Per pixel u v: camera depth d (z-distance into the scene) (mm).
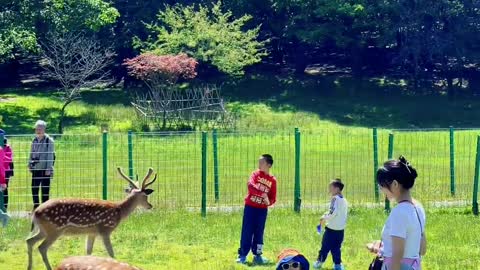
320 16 49500
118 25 52125
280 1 50344
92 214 12477
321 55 60312
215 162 18750
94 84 42969
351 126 41469
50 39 43375
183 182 21156
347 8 48219
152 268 12961
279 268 8195
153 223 16250
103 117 40812
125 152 26469
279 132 30734
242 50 47438
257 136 32156
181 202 18391
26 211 17297
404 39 51688
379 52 57469
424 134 33125
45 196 16609
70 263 7613
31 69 55438
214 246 14617
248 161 25312
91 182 20922
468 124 43844
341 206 12641
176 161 24844
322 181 21828
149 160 24891
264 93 48812
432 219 17469
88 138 29172
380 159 26219
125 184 20703
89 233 12547
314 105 46156
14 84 51781
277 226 16188
